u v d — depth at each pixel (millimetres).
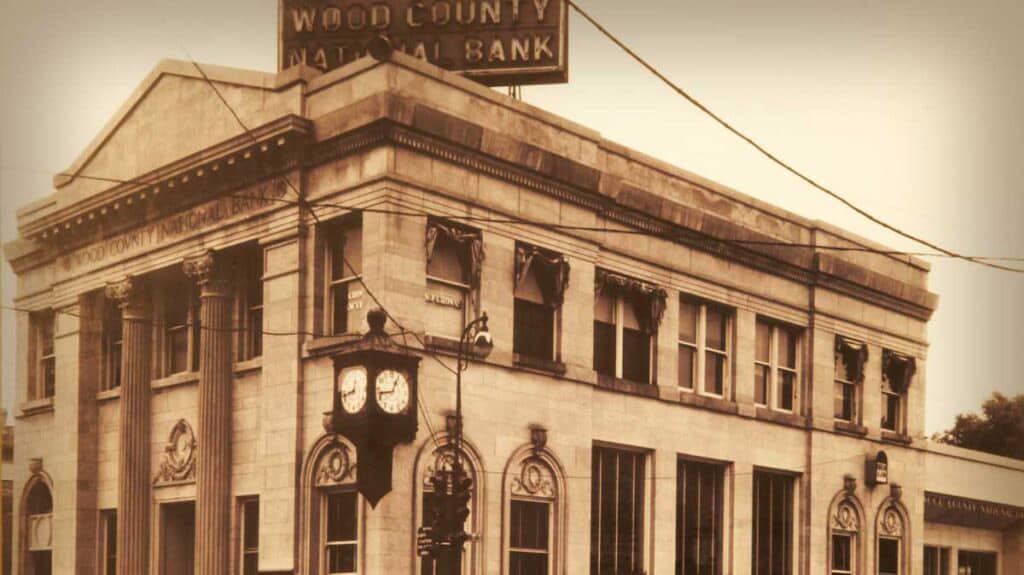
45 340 45219
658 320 39438
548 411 34906
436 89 33094
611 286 38344
